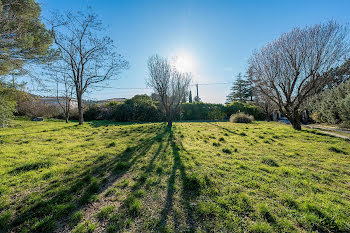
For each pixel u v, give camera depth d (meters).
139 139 7.14
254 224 2.03
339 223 2.04
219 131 9.69
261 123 15.66
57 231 1.93
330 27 8.47
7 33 6.04
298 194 2.75
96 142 6.52
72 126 11.45
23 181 3.12
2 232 1.92
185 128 11.03
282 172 3.62
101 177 3.47
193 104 21.97
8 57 7.03
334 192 2.84
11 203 2.43
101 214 2.24
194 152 5.12
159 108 19.70
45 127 10.52
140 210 2.34
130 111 18.55
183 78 13.23
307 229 1.99
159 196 2.72
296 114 9.73
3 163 3.87
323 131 9.21
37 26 8.22
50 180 3.23
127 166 4.04
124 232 1.92
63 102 19.05
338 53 8.39
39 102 17.77
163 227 2.01
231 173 3.56
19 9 7.07
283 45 9.47
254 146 5.94
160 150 5.40
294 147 5.70
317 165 4.05
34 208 2.34
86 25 13.23
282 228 1.99
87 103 19.88
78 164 4.10
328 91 12.19
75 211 2.33
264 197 2.65
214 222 2.10
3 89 10.59
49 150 5.18
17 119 15.08
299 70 9.33
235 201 2.52
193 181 3.11
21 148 5.27
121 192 2.86
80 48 13.27
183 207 2.42
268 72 9.88
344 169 3.81
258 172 3.64
